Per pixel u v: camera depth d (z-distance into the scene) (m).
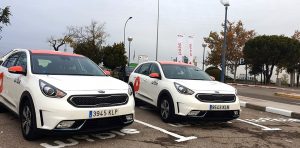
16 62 7.41
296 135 7.70
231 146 6.32
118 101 6.04
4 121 7.50
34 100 5.72
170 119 7.99
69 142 6.01
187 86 7.80
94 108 5.65
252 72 44.22
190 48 27.66
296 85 46.81
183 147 6.06
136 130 7.18
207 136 7.02
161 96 8.46
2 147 5.58
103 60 54.72
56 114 5.45
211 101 7.62
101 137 6.45
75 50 57.72
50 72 6.60
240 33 44.78
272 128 8.40
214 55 44.91
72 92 5.62
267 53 40.22
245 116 10.24
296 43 41.16
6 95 7.43
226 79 46.97
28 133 5.89
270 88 31.52
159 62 9.55
